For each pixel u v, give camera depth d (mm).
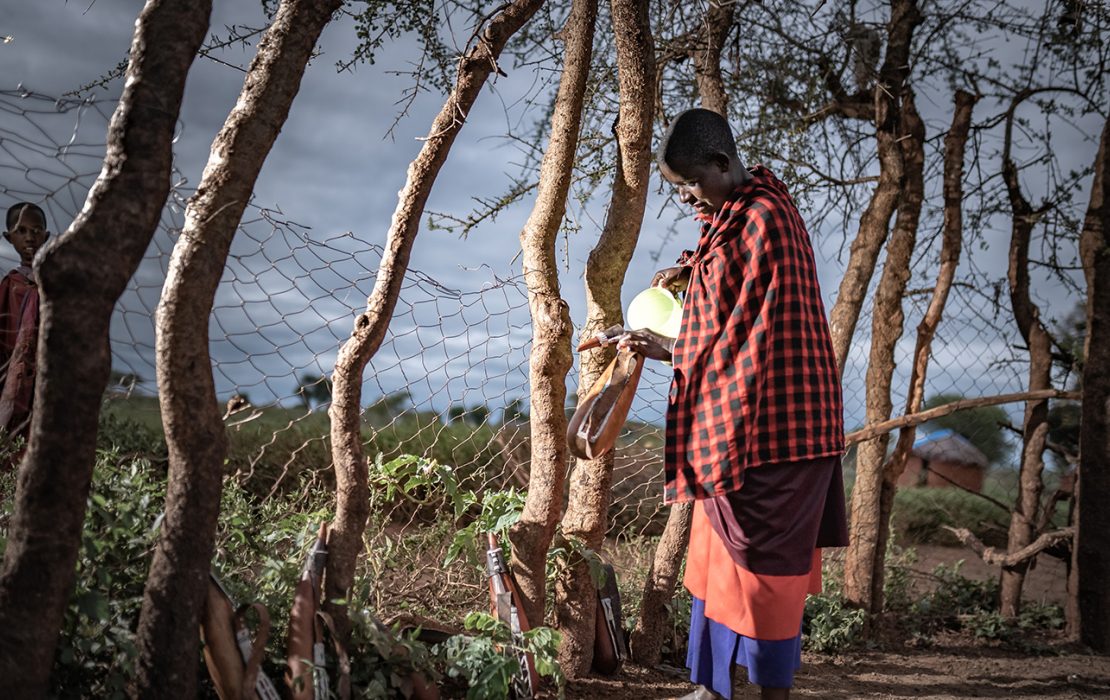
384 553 3465
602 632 3535
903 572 5062
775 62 4977
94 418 2016
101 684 2301
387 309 2742
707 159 2752
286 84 2330
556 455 3260
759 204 2695
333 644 2586
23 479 1965
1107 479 4570
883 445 4590
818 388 2680
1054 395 4832
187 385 2219
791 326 2646
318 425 3824
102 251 1991
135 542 2439
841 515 2869
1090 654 4500
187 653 2215
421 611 3418
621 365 2898
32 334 3848
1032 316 5098
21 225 4008
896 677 3961
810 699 3557
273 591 2758
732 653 2793
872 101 5078
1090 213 4738
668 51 4527
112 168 2035
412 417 4531
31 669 1955
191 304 2215
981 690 3834
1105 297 4629
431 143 2834
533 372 3277
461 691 3076
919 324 4734
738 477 2629
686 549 3732
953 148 4828
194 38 2113
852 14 5070
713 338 2697
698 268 2758
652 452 4977
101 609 2193
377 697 2590
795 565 2678
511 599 3088
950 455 6328
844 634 4293
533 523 3271
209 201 2252
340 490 2721
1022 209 5184
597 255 3430
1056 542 4750
